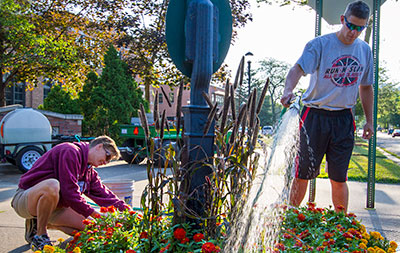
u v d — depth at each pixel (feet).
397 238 10.46
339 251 6.59
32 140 30.17
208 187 6.54
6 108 35.99
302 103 10.79
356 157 40.04
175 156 6.45
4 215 14.46
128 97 51.72
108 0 48.01
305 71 10.08
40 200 9.00
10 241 10.71
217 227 6.50
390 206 15.12
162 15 49.06
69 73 44.06
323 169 28.94
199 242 6.05
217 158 6.39
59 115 42.88
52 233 11.57
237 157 6.63
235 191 6.50
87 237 7.07
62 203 9.60
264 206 5.92
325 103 10.18
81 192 9.83
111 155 10.00
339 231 7.51
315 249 6.54
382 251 6.35
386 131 323.16
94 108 49.93
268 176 6.05
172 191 6.33
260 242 5.84
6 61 37.27
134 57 53.67
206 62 7.34
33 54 37.83
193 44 7.51
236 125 6.54
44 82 46.88
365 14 9.53
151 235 6.43
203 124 7.10
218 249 5.54
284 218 7.93
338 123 10.17
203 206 6.52
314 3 15.12
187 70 7.86
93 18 49.80
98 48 52.44
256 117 6.56
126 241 6.81
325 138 10.24
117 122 49.78
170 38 7.63
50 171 9.51
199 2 7.40
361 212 13.99
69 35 48.52
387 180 23.40
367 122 11.27
